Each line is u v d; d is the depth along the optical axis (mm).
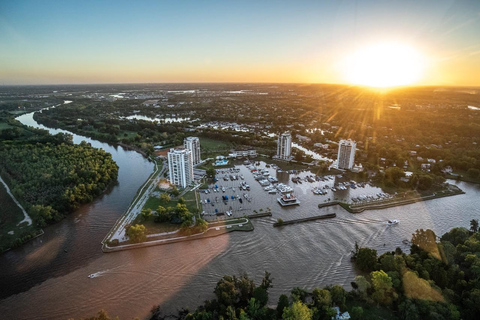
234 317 158750
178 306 184875
